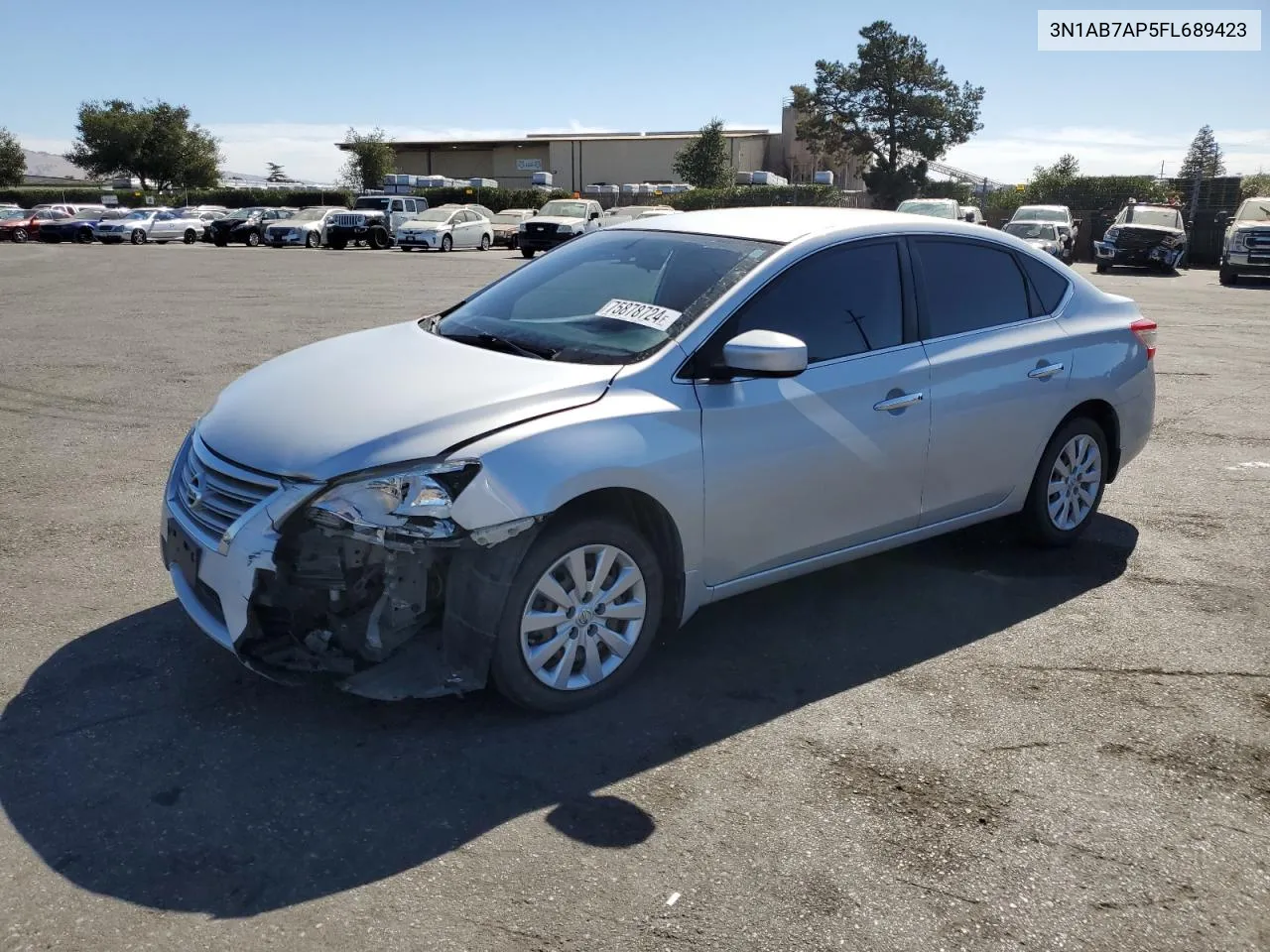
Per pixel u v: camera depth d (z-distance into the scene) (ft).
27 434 23.62
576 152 216.74
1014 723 12.05
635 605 12.19
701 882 9.13
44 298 52.60
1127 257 92.48
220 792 10.19
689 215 15.85
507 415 11.30
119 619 13.91
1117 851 9.77
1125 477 22.63
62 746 10.89
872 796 10.50
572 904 8.79
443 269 80.43
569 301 13.97
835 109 196.24
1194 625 14.90
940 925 8.71
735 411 12.57
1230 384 33.78
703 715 12.01
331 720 11.60
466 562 10.94
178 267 78.84
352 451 10.79
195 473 11.70
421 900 8.78
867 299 14.30
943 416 14.78
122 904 8.62
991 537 18.33
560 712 11.89
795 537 13.53
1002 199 163.12
